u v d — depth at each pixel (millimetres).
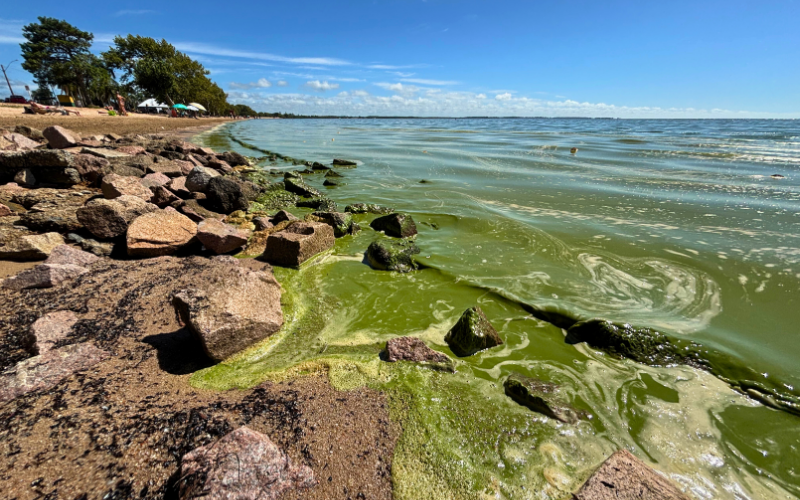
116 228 7473
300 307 5828
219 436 3215
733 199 12109
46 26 81312
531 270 7156
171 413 3455
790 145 29516
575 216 10438
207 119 80000
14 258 6582
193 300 4480
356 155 24906
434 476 3105
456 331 4957
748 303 5957
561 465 3275
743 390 4234
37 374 3703
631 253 7816
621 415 3871
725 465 3352
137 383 3877
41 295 5461
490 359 4719
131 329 4836
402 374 4293
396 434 3451
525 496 3004
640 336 4910
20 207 8570
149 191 9492
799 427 3744
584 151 25938
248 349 4688
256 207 11375
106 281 5973
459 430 3570
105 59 82000
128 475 2861
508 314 5805
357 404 3779
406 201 12445
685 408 3979
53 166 10250
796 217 10078
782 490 3152
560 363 4676
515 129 60250
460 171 18219
